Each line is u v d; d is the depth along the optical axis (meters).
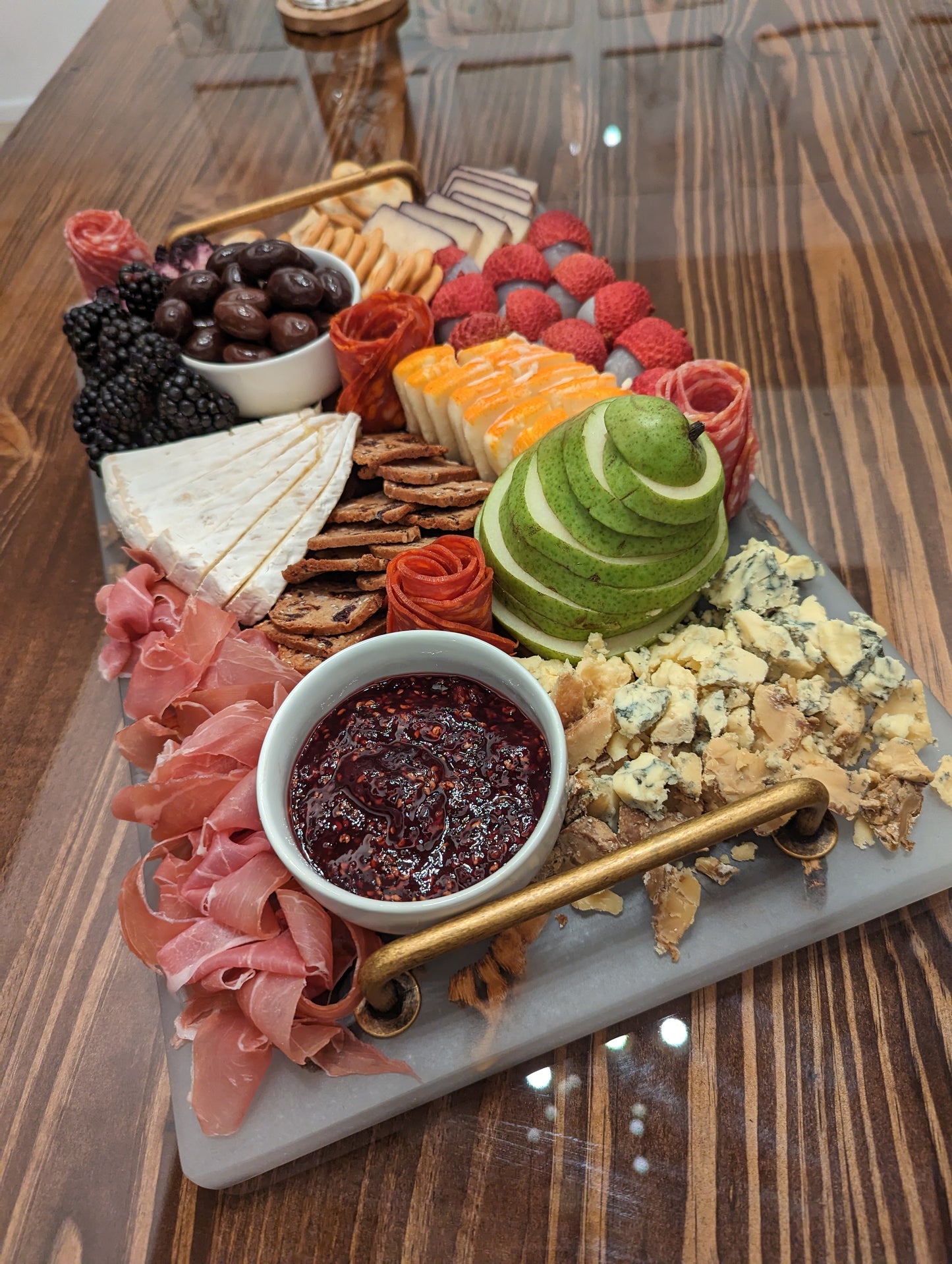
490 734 0.32
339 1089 0.29
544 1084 0.29
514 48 0.67
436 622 0.34
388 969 0.26
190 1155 0.28
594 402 0.37
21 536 0.46
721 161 0.56
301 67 0.69
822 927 0.30
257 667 0.35
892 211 0.52
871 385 0.45
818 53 0.62
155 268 0.50
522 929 0.30
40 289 0.57
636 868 0.26
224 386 0.44
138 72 0.71
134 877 0.32
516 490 0.34
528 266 0.49
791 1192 0.27
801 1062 0.29
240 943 0.30
